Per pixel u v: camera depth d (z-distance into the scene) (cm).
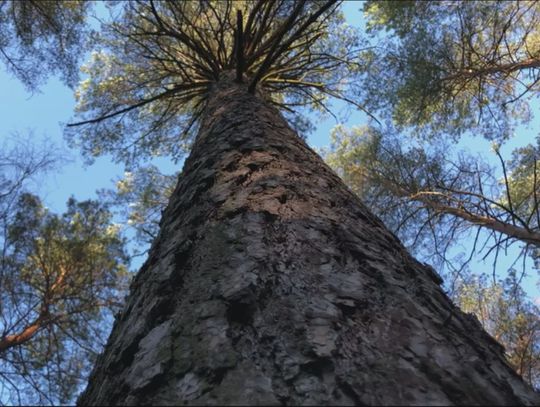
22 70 700
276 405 77
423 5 542
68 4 691
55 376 726
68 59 712
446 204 690
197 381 87
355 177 812
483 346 106
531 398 93
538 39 645
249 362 88
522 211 673
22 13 677
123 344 119
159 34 572
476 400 83
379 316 101
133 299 145
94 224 798
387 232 165
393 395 78
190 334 101
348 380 81
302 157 220
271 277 112
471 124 712
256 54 536
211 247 134
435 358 90
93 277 792
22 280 735
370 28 600
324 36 723
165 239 169
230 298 106
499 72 623
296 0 602
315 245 128
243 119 277
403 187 706
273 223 140
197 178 201
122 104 766
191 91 639
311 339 91
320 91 712
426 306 112
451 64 577
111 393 104
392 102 625
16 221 706
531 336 555
